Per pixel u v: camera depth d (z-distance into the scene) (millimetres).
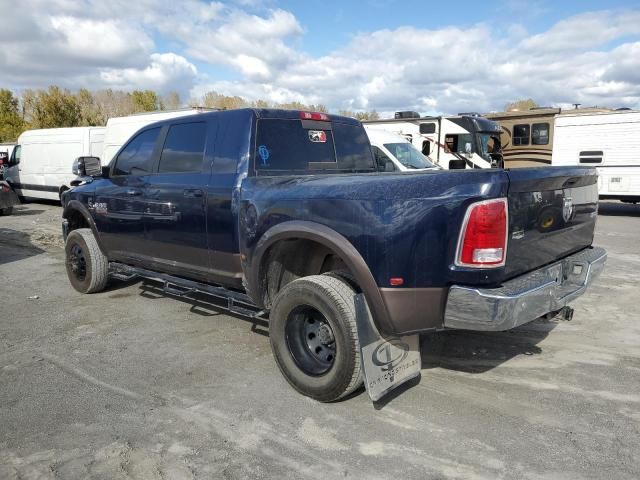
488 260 2938
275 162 4316
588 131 15758
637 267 7809
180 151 4777
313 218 3492
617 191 15406
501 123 17594
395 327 3215
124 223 5395
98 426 3266
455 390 3721
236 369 4113
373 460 2898
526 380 3877
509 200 3016
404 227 3078
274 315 3697
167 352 4469
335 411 3439
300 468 2836
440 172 3143
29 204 18203
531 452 2953
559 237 3662
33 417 3377
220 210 4250
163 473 2795
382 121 17125
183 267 4828
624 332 4906
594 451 2955
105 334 4918
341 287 3373
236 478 2750
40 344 4672
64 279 7078
